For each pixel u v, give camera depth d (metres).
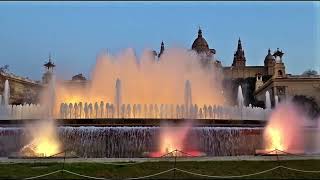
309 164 15.73
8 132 19.95
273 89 91.44
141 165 15.23
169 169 14.41
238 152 20.48
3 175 13.35
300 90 89.75
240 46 149.12
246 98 113.69
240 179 12.98
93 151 19.52
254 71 128.50
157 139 19.86
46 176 13.23
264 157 17.52
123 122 20.25
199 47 114.44
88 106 25.48
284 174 13.77
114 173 13.88
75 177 13.17
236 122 21.66
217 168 14.66
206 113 25.58
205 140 20.19
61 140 19.75
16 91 69.94
